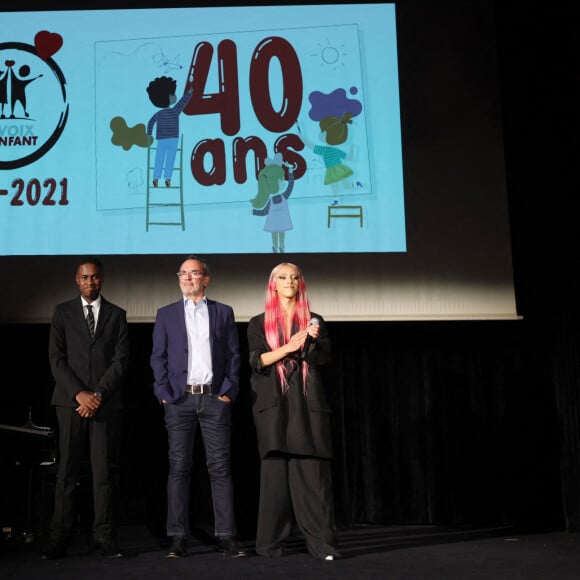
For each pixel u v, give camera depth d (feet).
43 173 13.25
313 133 13.56
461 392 14.06
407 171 13.42
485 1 13.84
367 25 13.88
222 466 10.23
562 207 13.02
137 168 13.34
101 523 10.17
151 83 13.61
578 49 12.98
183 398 10.23
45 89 13.50
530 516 13.44
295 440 10.01
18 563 9.73
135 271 13.07
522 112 13.61
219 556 10.11
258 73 13.74
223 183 13.38
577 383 12.69
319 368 10.43
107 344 10.59
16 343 14.08
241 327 14.15
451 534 12.35
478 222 13.24
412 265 13.17
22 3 13.74
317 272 13.16
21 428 11.60
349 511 13.84
